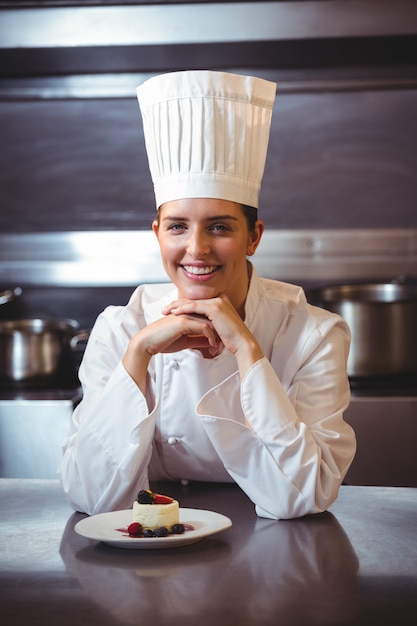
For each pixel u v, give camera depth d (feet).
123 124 13.37
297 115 13.15
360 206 13.21
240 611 3.99
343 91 13.09
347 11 11.91
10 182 13.52
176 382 6.20
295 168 13.23
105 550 4.89
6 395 11.05
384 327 10.94
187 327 5.74
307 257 13.17
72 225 13.51
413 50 12.40
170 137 5.81
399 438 10.53
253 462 5.53
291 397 6.11
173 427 6.27
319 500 5.54
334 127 13.15
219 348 5.99
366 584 4.32
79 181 13.46
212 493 6.16
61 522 5.49
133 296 6.69
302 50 12.41
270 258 13.20
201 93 5.76
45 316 13.61
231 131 5.78
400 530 5.22
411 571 4.50
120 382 5.74
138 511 5.02
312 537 5.09
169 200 5.86
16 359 11.43
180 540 4.82
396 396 10.53
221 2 12.01
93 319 13.56
